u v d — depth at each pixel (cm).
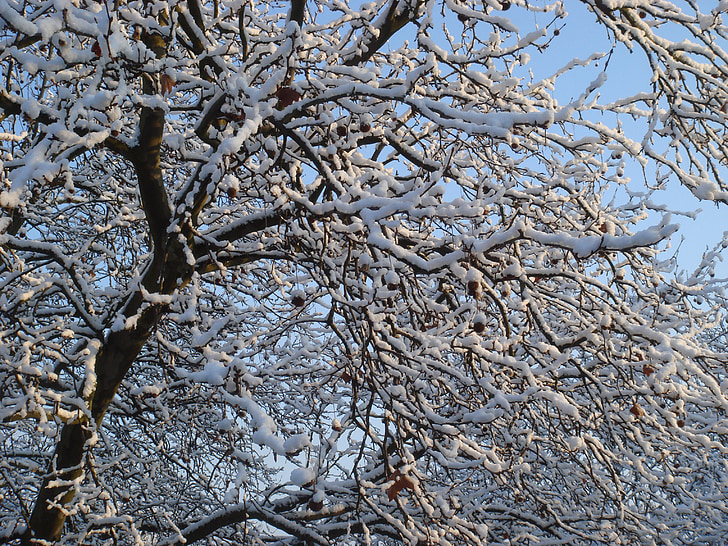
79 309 431
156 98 354
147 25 335
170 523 463
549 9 443
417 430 413
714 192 386
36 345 382
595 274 583
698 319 602
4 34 395
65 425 426
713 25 395
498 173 475
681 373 400
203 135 438
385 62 493
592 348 490
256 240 549
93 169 632
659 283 495
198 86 440
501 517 639
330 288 380
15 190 265
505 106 463
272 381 674
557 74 458
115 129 338
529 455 630
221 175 349
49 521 425
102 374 437
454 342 391
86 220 673
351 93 352
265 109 349
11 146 456
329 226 396
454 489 586
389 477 374
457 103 491
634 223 555
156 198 434
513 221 311
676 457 711
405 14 465
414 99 336
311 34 470
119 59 324
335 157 390
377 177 423
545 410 486
